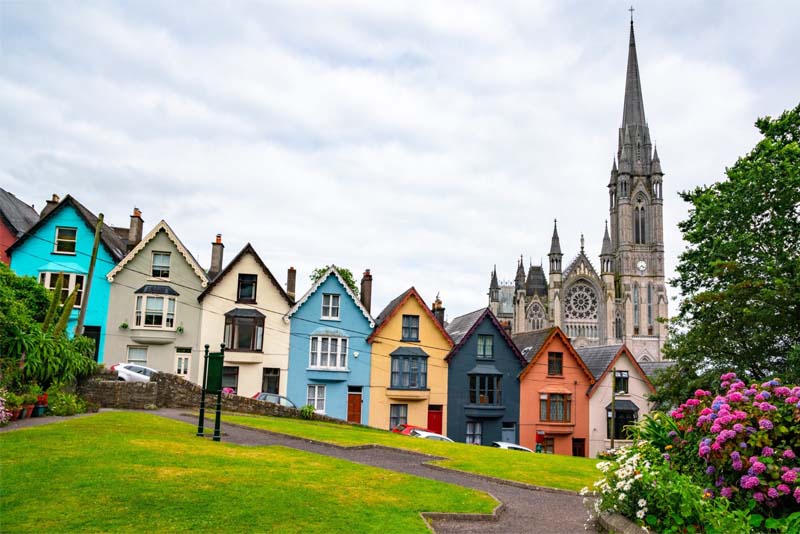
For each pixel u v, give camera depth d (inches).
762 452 397.4
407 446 916.6
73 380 1016.2
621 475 424.5
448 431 1768.0
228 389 1419.8
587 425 1865.2
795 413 399.2
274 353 1686.8
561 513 526.9
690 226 1585.9
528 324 4594.0
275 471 563.2
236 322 1678.2
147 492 442.0
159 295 1659.7
